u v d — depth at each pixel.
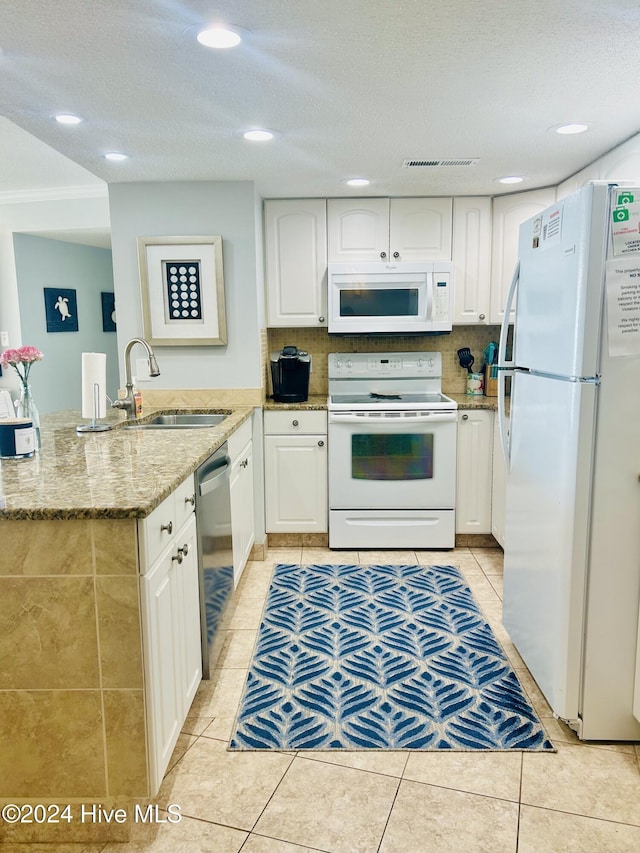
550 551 1.93
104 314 6.40
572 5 1.50
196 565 2.04
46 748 1.51
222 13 1.52
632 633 1.82
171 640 1.68
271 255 3.66
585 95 2.10
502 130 2.47
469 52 1.76
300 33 1.63
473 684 2.21
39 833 1.55
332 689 2.19
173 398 3.46
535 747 1.87
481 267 3.70
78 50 1.71
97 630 1.46
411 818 1.59
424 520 3.58
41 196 4.82
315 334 4.07
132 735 1.49
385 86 2.00
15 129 3.24
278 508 3.61
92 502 1.44
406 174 3.13
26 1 1.44
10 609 1.46
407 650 2.45
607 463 1.74
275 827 1.57
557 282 1.87
